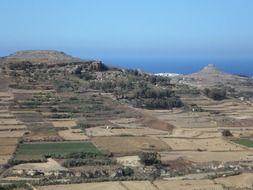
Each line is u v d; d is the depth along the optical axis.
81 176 125.44
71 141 167.50
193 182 118.69
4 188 109.88
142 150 157.25
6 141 164.25
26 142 165.12
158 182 117.94
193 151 159.88
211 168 136.62
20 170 129.75
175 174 128.75
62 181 117.50
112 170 130.50
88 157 147.88
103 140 169.62
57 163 139.88
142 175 126.75
